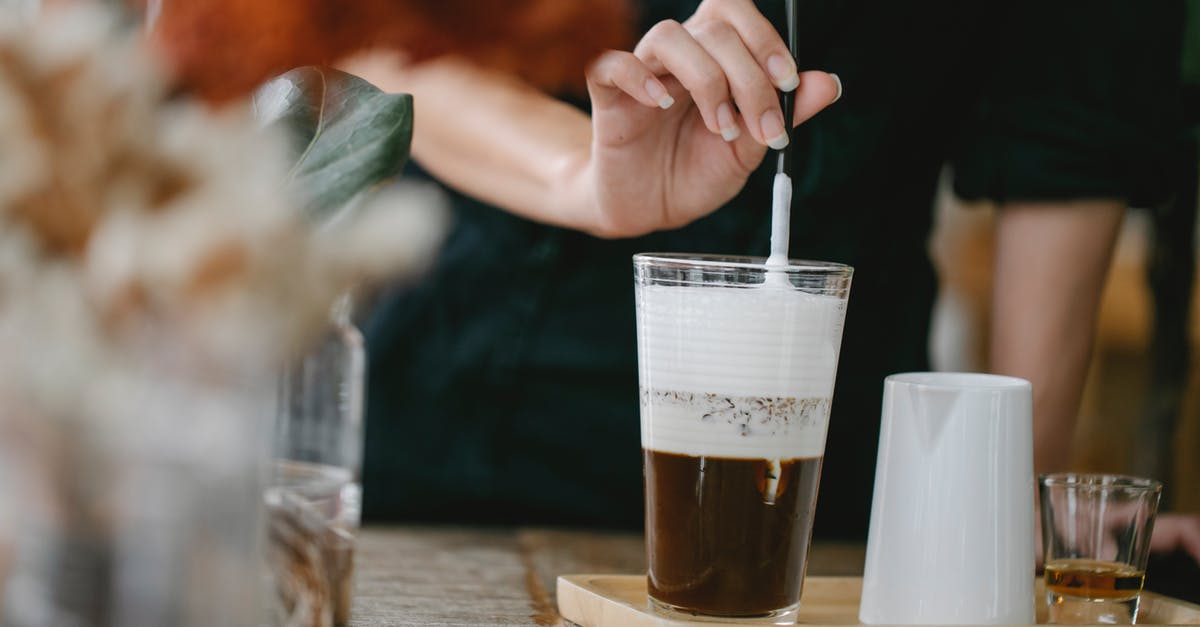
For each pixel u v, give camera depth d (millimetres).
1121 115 1278
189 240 570
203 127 617
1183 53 1440
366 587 978
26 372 617
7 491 631
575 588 928
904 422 899
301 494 716
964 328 2510
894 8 1238
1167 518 1086
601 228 1106
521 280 1295
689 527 868
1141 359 2117
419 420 1317
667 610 877
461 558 1063
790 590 875
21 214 599
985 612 884
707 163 1036
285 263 594
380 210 615
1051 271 1308
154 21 613
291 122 731
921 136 1295
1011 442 889
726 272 860
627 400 1304
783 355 857
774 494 863
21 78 577
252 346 622
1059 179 1275
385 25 570
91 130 592
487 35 583
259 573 659
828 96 925
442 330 1308
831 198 1268
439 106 1232
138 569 639
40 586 638
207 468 638
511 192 1188
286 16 567
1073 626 889
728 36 945
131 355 621
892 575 898
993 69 1310
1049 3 1276
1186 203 1663
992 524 885
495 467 1310
